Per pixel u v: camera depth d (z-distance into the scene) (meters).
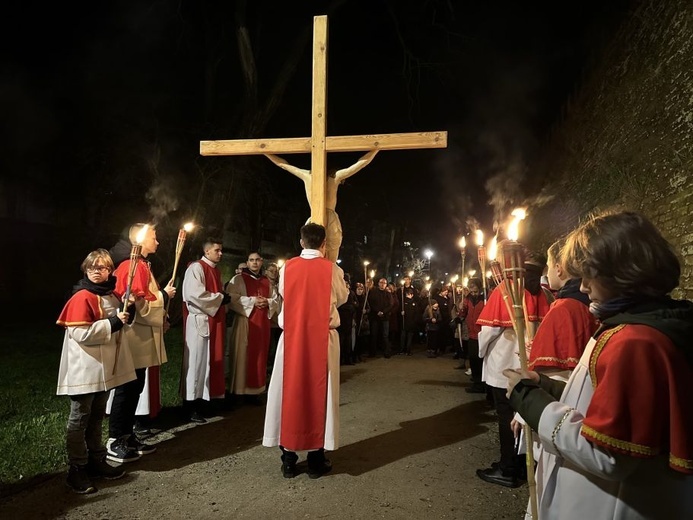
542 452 1.79
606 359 1.38
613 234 1.46
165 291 4.93
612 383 1.33
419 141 4.30
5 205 16.25
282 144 4.54
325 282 4.14
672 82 8.98
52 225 17.27
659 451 1.29
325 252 4.56
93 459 3.92
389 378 8.78
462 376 9.05
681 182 7.73
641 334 1.33
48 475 3.97
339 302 4.33
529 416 1.60
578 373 1.62
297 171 4.57
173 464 4.32
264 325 6.39
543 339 2.81
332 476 4.10
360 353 11.44
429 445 4.93
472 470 4.26
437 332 12.30
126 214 16.92
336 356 4.17
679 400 1.26
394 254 32.50
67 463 4.19
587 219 1.70
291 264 4.21
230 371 6.22
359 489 3.83
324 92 4.47
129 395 4.40
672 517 1.33
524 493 3.79
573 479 1.51
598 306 1.52
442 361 11.34
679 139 8.15
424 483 3.97
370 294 12.05
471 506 3.56
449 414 6.15
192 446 4.80
